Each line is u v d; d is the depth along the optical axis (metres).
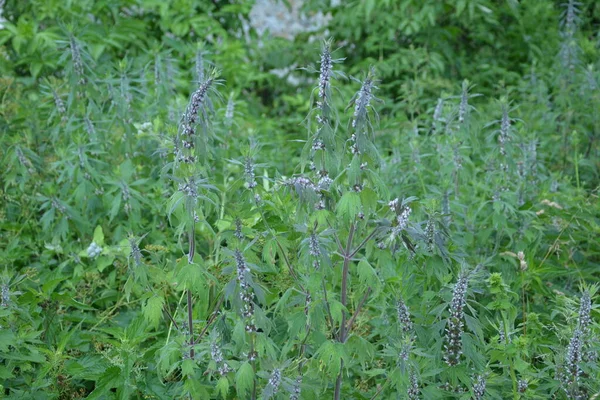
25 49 6.11
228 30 7.63
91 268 3.89
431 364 2.91
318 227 2.71
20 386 3.15
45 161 4.55
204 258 4.00
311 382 2.73
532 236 3.87
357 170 2.52
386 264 2.71
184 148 2.66
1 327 3.01
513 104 6.32
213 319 2.93
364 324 3.41
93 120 4.54
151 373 3.11
